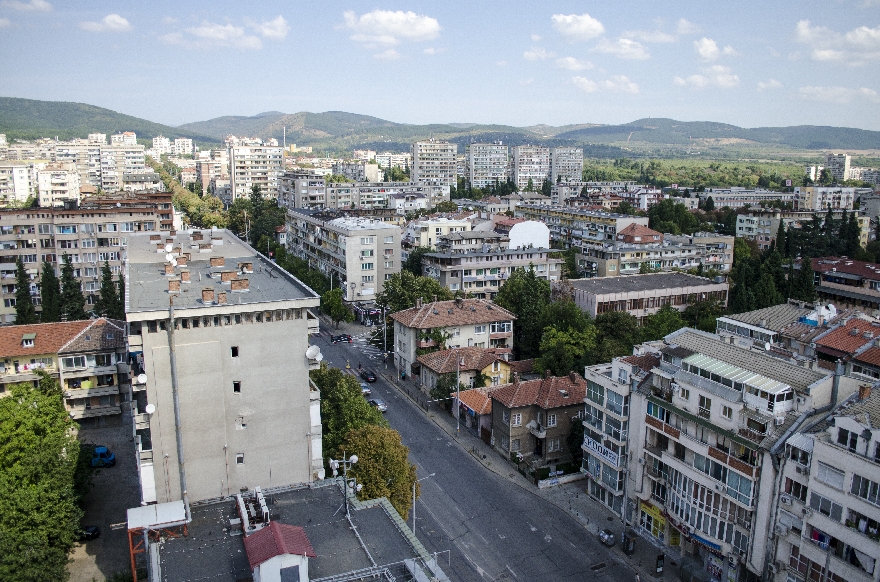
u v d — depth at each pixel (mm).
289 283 69125
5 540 57719
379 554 47938
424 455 93188
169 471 57656
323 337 150750
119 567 67125
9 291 142000
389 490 66688
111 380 97062
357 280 174750
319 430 63375
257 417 60375
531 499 82812
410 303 136500
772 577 60438
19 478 65000
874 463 51938
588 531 76312
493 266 166250
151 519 49500
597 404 81062
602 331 119250
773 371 66625
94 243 148625
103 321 98000
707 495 66938
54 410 75562
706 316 131375
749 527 62781
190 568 45812
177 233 110875
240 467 60406
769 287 144125
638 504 76312
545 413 90375
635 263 182875
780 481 59812
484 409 97562
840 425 55281
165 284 68375
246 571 45500
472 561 69688
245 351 59125
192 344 56844
